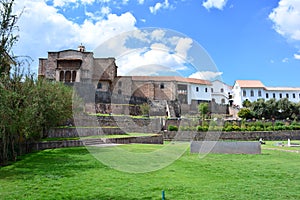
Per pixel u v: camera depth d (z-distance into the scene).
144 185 5.67
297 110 42.19
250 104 46.00
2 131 8.84
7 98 8.48
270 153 12.97
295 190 5.31
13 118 8.80
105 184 5.77
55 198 4.75
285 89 54.03
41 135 12.97
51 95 12.45
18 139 10.49
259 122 33.28
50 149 12.86
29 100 10.12
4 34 6.20
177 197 4.76
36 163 8.80
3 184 5.88
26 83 9.99
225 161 9.59
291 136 30.69
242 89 52.41
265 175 6.88
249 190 5.29
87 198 4.75
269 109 42.19
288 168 8.06
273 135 30.27
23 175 6.89
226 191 5.20
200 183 5.89
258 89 52.59
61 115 13.14
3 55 6.57
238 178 6.47
